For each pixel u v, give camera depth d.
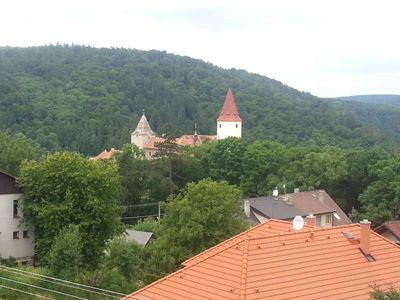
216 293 20.48
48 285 37.03
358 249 25.19
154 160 97.69
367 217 75.94
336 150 104.25
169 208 44.81
